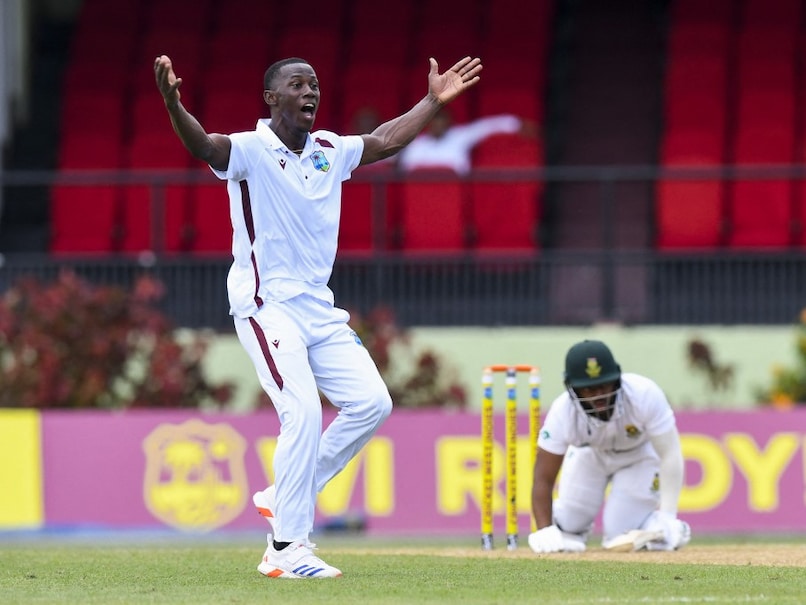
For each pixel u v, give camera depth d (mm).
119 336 55438
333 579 24969
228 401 55625
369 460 49719
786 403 54594
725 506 48938
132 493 49875
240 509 49656
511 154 64938
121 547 36938
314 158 25312
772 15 72438
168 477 49875
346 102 70688
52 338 55250
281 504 24906
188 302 58312
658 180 60594
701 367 56250
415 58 73062
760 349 57281
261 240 25031
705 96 68688
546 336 57688
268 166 24828
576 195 67562
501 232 61406
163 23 75750
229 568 27500
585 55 75062
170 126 70125
